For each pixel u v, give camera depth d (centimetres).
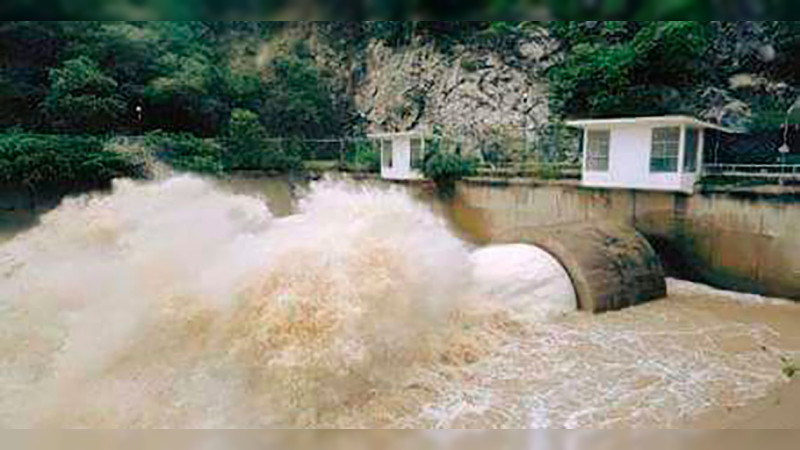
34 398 564
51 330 677
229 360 608
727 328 859
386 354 652
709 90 1652
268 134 2755
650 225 1257
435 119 2667
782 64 1664
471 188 1750
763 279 1075
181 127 2670
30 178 1889
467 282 875
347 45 3198
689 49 1578
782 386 631
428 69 2745
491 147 2194
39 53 2394
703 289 1135
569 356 734
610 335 821
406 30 2894
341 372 583
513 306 894
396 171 2061
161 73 2608
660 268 1102
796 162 1404
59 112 2241
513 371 680
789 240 1030
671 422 545
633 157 1245
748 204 1083
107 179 2031
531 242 1083
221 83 2805
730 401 592
